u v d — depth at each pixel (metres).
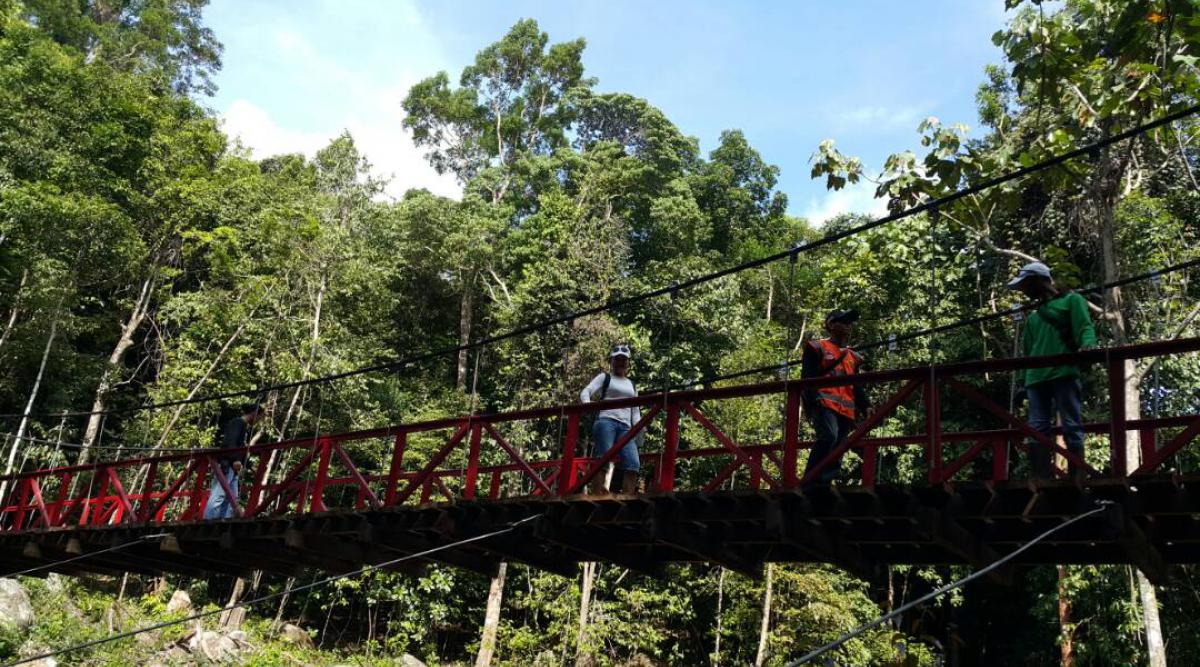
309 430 25.91
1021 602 22.69
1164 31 11.09
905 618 23.45
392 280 32.03
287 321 24.66
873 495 6.17
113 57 37.19
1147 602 11.81
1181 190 17.11
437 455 8.56
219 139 27.08
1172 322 15.10
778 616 21.05
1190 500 5.26
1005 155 11.80
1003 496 5.83
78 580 22.88
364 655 23.53
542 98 41.88
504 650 22.95
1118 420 5.41
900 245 16.38
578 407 7.85
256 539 10.25
